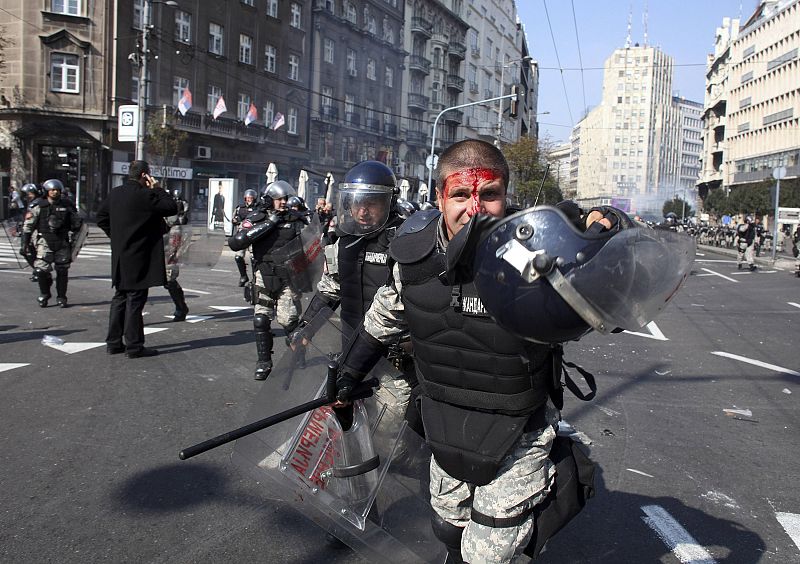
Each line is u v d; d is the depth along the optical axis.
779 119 63.94
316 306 4.07
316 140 46.75
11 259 16.98
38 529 3.26
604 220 2.17
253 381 6.07
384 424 2.59
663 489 4.02
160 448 4.38
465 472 2.11
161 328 8.45
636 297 1.84
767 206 46.50
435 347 2.12
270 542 3.20
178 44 36.28
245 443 2.61
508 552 2.06
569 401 5.90
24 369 6.24
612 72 149.25
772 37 66.44
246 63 40.69
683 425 5.30
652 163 150.62
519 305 1.82
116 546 3.12
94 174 33.47
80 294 11.29
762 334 9.84
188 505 3.57
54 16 32.31
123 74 34.00
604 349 8.38
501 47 80.38
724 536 3.43
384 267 3.50
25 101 32.38
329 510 2.54
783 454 4.68
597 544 3.31
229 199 24.53
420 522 2.48
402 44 55.19
